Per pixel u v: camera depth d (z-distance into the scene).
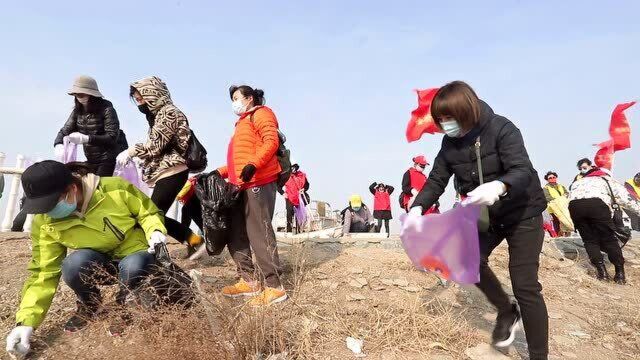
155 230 2.71
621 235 5.32
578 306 4.15
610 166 5.34
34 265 2.65
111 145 4.15
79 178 2.61
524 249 2.59
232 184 3.15
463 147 2.66
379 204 10.61
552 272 5.10
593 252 5.27
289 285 3.66
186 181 3.59
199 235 3.69
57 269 2.70
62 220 2.62
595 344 3.35
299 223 8.63
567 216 7.79
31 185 2.33
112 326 2.60
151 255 2.73
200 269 3.88
